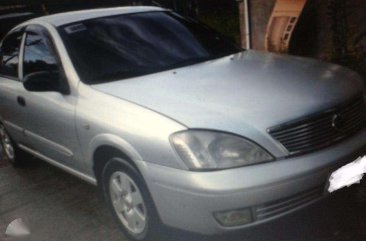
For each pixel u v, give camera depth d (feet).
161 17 13.94
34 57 13.55
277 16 24.23
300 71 10.91
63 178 15.38
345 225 10.02
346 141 9.25
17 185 15.48
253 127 8.60
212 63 12.01
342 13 21.67
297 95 9.47
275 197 8.37
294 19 23.36
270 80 10.29
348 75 11.00
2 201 14.38
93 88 11.02
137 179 9.78
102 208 12.73
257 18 26.48
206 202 8.38
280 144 8.54
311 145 8.79
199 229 8.82
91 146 10.77
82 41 12.30
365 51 21.20
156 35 13.00
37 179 15.70
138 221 10.26
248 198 8.24
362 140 9.52
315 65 11.53
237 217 8.46
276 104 9.11
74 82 11.47
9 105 15.01
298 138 8.70
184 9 45.19
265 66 11.41
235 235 10.16
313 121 8.90
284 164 8.41
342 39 21.66
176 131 8.76
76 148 11.65
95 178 11.60
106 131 10.07
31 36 14.06
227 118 8.77
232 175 8.26
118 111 9.96
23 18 42.42
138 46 12.41
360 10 21.79
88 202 13.24
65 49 12.11
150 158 9.09
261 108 8.99
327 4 22.99
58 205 13.39
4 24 40.83
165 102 9.62
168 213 9.14
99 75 11.47
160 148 8.87
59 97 11.90
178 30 13.48
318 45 24.07
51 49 12.57
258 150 8.45
